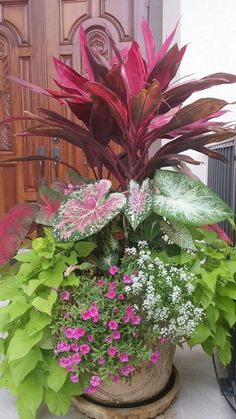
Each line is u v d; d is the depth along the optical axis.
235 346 1.21
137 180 1.10
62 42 2.70
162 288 0.92
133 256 0.98
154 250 1.05
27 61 2.75
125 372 0.93
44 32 2.70
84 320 0.92
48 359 1.00
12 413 1.16
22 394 1.00
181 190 1.00
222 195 1.62
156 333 0.92
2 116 2.83
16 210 1.10
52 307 0.94
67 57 2.70
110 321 0.91
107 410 1.04
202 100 0.89
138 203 0.93
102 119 1.02
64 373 0.96
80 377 0.98
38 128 1.06
